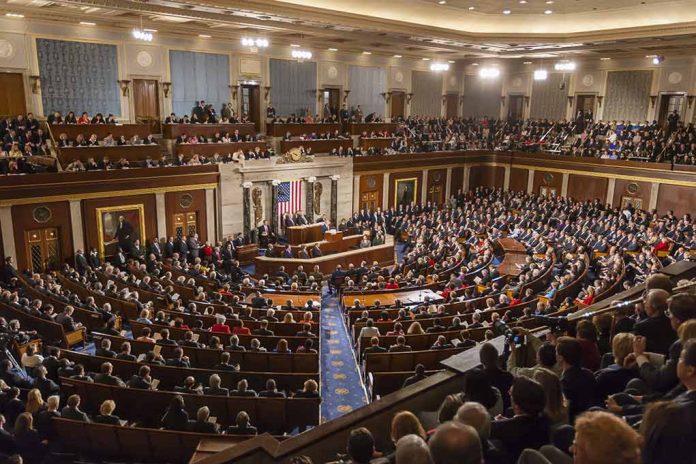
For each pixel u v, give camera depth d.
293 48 31.34
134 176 23.58
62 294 17.06
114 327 14.90
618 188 32.22
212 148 26.72
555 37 27.47
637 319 5.90
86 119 23.55
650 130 32.31
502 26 28.02
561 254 25.30
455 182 37.94
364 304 18.36
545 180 35.88
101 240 23.12
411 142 35.91
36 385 10.62
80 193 22.19
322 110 33.69
